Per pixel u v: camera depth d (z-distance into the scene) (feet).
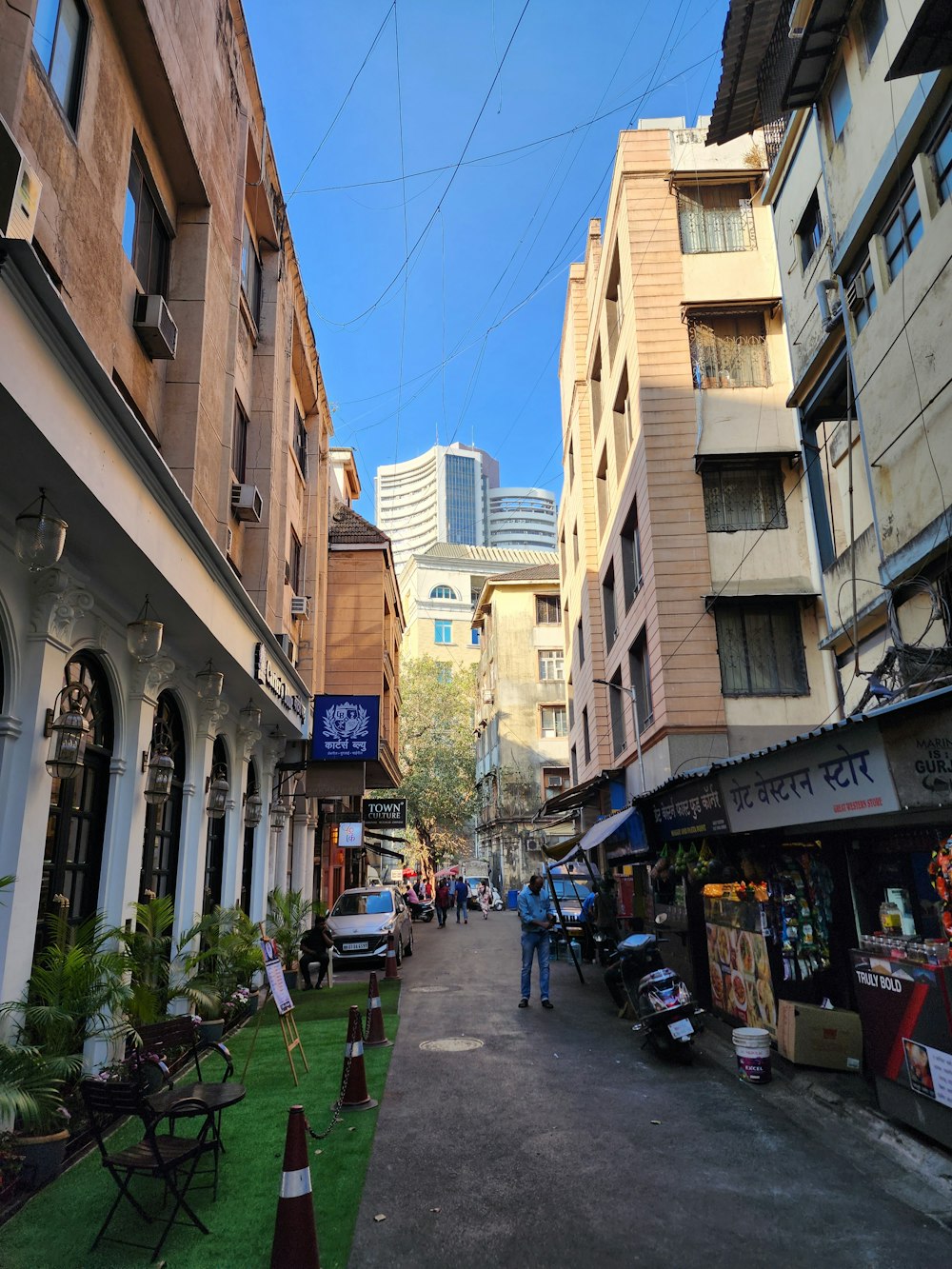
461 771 154.51
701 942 32.01
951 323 25.63
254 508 37.52
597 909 49.85
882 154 29.53
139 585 24.18
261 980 38.78
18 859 18.98
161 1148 14.40
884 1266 12.30
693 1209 14.40
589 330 84.02
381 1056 26.40
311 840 66.74
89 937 21.44
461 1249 13.07
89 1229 14.07
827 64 33.42
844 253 32.35
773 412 55.42
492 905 132.57
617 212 64.23
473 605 224.33
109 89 23.45
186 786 33.04
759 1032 22.81
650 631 55.47
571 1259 12.71
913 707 16.62
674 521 54.39
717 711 51.52
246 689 38.11
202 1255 13.01
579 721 95.09
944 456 25.96
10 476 17.47
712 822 28.12
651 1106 20.57
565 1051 26.84
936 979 15.96
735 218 59.98
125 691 26.16
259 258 45.42
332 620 73.46
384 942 52.01
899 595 30.14
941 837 19.06
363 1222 14.05
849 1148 17.13
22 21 16.47
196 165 29.76
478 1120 19.66
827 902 24.06
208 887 37.11
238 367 41.24
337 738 54.75
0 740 19.31
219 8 33.55
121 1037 22.30
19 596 19.61
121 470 19.99
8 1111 15.26
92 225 22.18
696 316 57.72
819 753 19.89
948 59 22.31
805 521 54.13
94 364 17.03
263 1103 21.36
